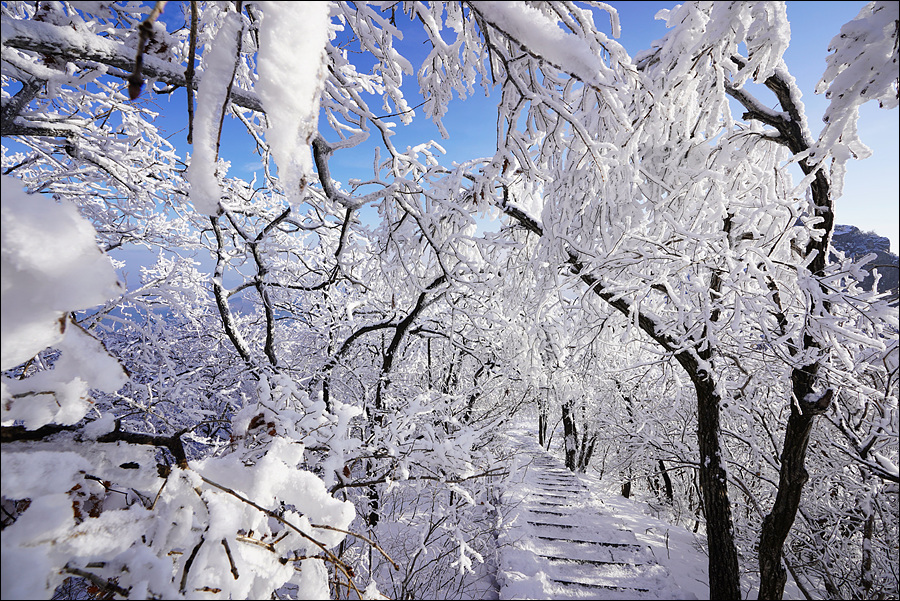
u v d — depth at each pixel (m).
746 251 3.90
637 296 4.02
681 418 7.54
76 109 3.66
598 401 10.62
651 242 3.91
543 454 13.64
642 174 4.17
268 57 1.29
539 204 5.96
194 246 5.98
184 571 1.38
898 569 4.95
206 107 1.48
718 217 3.86
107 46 1.92
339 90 3.55
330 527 1.75
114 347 5.84
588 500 8.28
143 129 4.56
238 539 1.62
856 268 3.02
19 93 2.25
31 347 1.14
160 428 4.86
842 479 5.38
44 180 4.30
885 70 1.97
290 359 8.59
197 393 5.53
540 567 4.52
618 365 8.75
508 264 6.08
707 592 4.10
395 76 3.55
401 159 4.48
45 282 1.11
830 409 4.29
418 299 6.04
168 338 6.08
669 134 3.92
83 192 4.71
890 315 2.82
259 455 2.28
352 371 6.94
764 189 4.04
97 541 1.26
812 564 5.53
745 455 7.15
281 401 2.83
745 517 6.60
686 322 3.98
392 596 3.87
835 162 3.01
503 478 5.24
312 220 6.79
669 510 9.34
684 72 3.07
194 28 1.31
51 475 1.23
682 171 3.85
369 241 6.33
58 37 1.75
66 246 1.13
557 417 16.66
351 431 5.41
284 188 1.56
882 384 3.78
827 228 3.51
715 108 3.50
